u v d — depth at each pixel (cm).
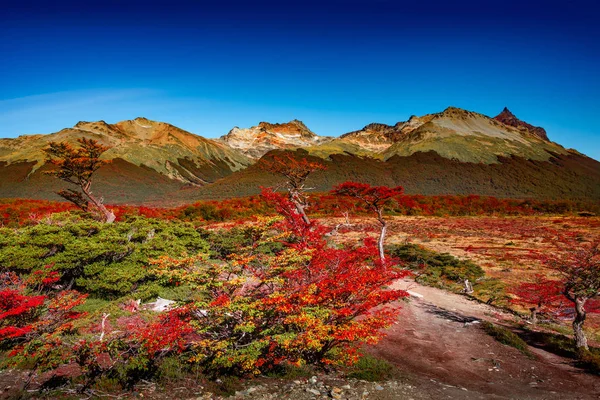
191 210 7825
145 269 1667
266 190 2925
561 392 1058
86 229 2169
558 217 9706
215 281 966
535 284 2341
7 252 1584
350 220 7881
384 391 925
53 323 1080
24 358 895
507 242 5338
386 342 1445
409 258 3812
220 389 876
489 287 2831
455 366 1247
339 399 855
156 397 813
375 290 1171
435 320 1862
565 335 1814
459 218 9331
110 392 826
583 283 1532
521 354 1423
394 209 10200
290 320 914
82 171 3459
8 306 1013
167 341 870
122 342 930
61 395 801
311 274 1147
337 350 1112
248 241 2242
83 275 1694
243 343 991
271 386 914
